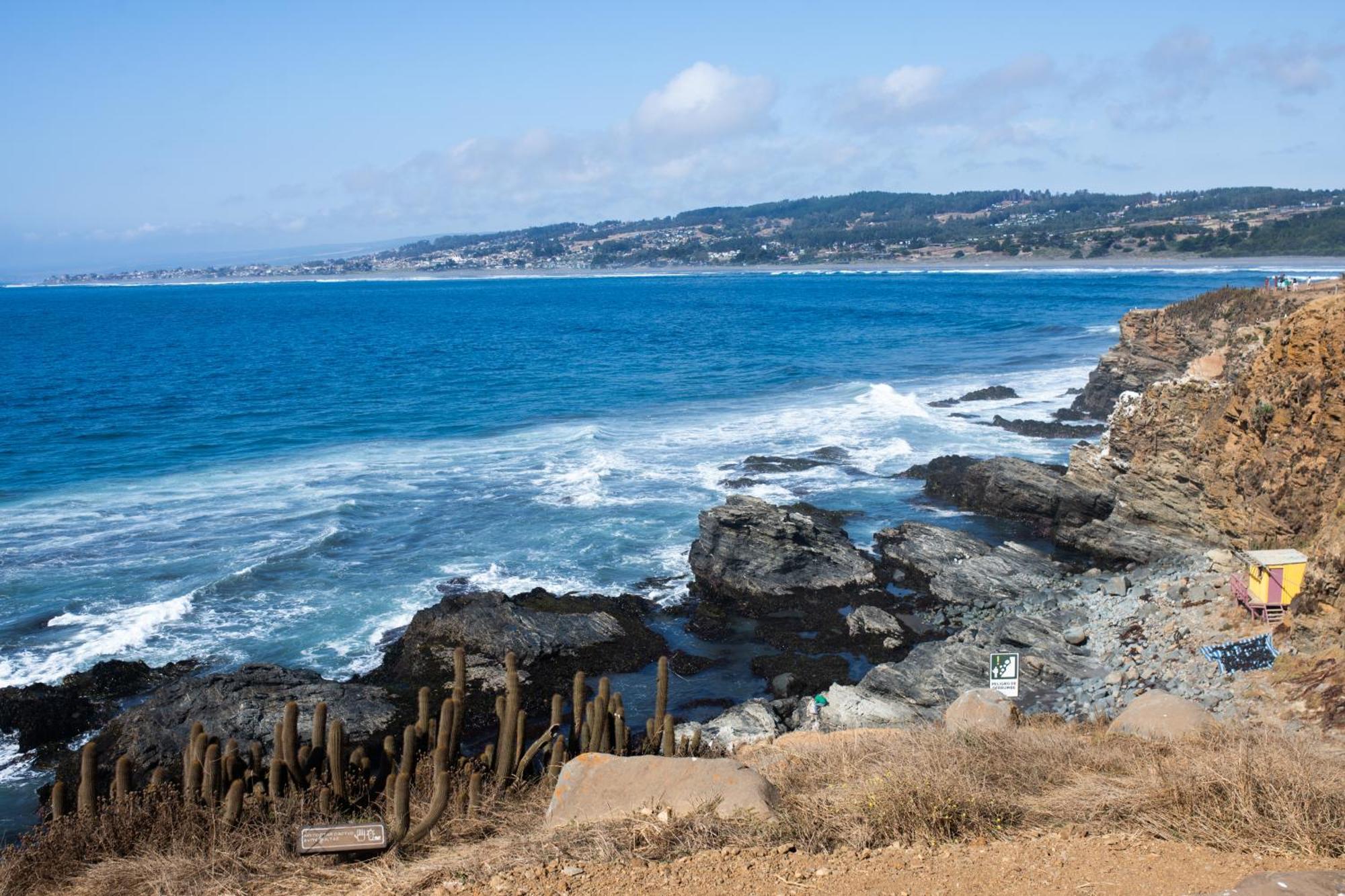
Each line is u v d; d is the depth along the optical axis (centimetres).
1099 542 2850
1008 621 2236
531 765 1163
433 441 4566
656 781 923
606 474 3853
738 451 4250
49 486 3741
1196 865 734
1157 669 1811
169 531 3152
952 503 3469
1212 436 2495
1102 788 912
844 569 2788
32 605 2553
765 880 738
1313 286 4650
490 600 2472
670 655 2398
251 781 1049
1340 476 1967
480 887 759
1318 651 1587
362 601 2619
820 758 1159
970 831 838
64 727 1964
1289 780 857
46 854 924
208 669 2220
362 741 1900
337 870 852
